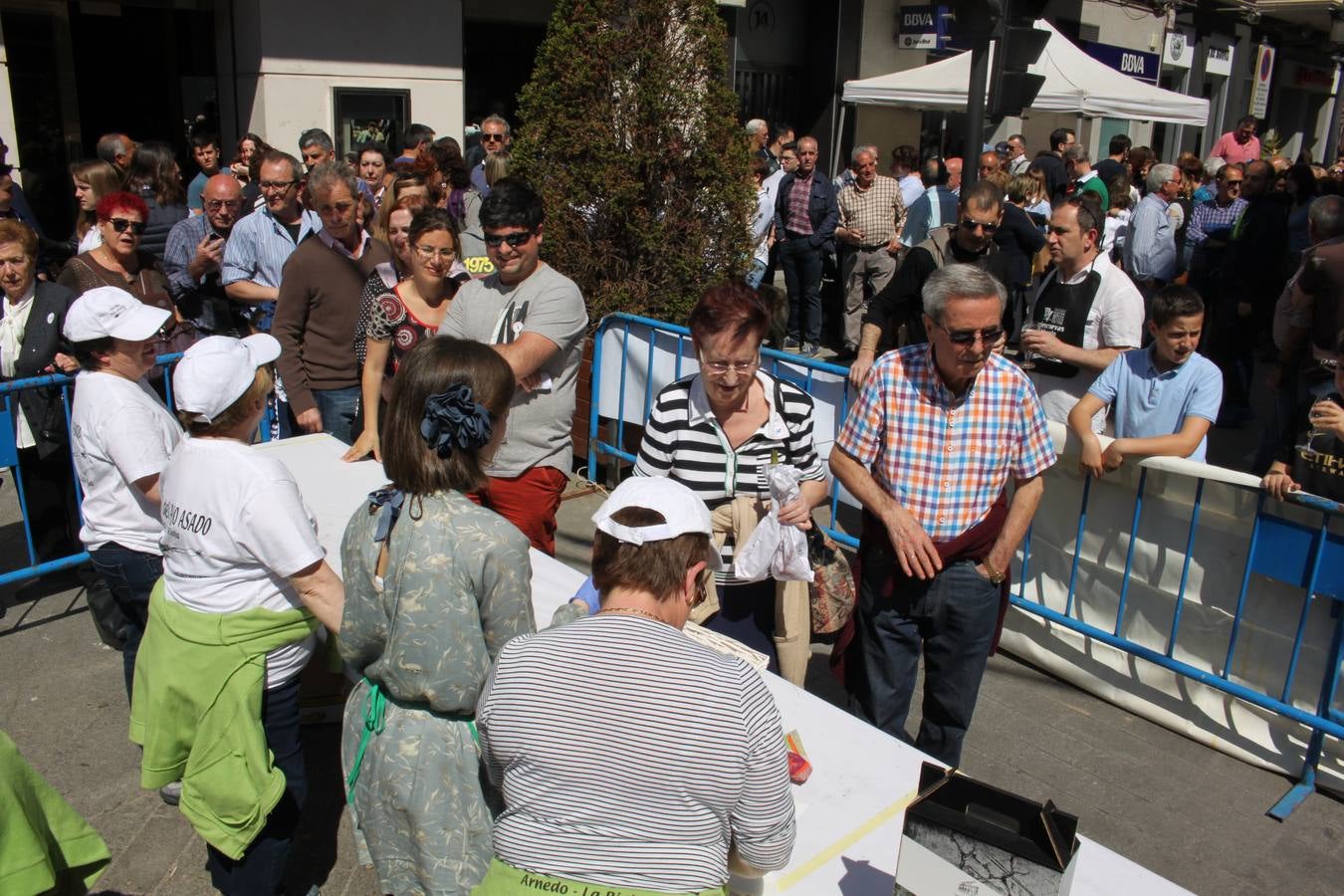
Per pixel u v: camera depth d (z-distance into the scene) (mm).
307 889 3199
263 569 2602
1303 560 3688
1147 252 8961
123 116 10805
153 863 3307
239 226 5785
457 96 11469
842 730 2725
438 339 2332
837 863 2242
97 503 3330
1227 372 8836
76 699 4191
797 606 3279
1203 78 23219
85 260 4840
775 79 16391
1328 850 3531
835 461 3275
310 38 10383
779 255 10547
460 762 2305
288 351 5004
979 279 2867
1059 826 1788
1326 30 25531
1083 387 4551
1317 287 5828
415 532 2223
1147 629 4211
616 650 1787
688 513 1936
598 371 6246
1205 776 3939
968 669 3295
